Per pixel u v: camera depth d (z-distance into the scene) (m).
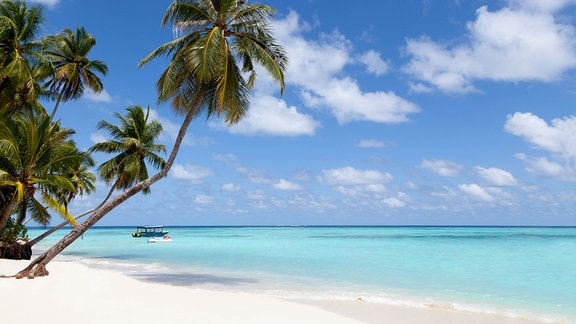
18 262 22.06
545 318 12.85
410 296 16.31
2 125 19.08
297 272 23.70
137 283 15.36
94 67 32.84
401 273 23.23
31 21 25.91
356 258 32.78
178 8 17.36
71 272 17.17
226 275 22.20
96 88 32.97
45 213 23.50
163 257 34.03
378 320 12.12
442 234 105.94
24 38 26.30
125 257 33.97
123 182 30.28
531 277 21.91
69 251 41.91
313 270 24.69
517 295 16.72
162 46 17.69
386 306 14.18
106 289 13.50
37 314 9.68
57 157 20.38
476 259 31.83
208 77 16.44
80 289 13.11
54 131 22.19
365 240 68.31
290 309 11.87
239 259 31.77
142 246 50.72
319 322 10.47
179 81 17.98
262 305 12.28
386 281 20.19
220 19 17.41
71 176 31.47
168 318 10.09
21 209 26.09
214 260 30.94
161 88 18.27
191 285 18.48
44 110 28.44
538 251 41.47
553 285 19.23
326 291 17.25
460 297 16.22
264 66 17.16
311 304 14.34
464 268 25.73
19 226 27.31
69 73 30.72
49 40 29.81
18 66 23.42
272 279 20.77
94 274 16.80
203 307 11.61
